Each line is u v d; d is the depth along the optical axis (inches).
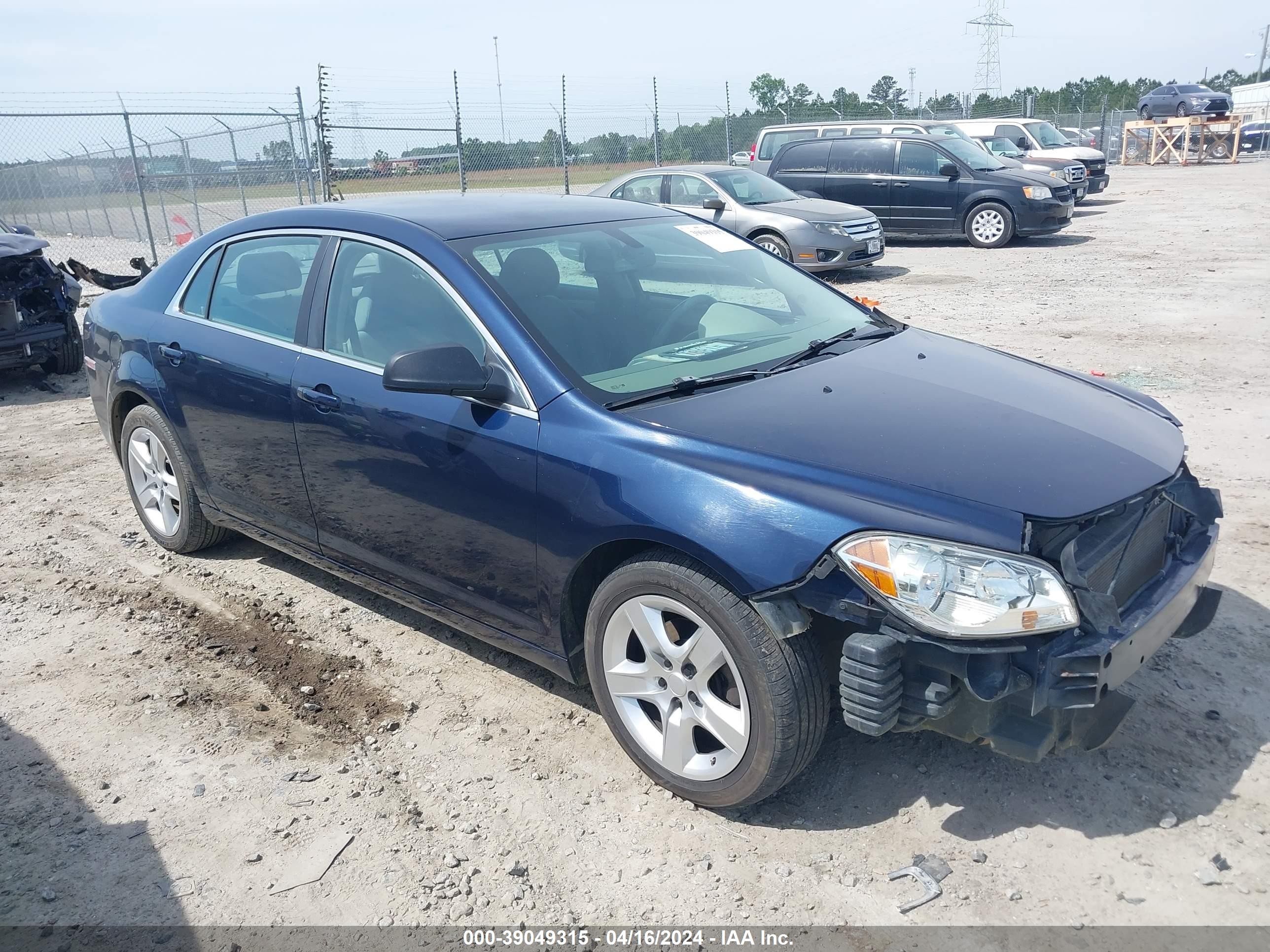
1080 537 103.9
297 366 148.9
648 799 118.4
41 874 108.8
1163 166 1385.3
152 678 148.6
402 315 138.3
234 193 735.7
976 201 621.0
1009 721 102.4
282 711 139.3
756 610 102.6
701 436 112.0
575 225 153.8
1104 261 536.4
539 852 110.1
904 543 97.3
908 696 100.5
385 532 142.6
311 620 165.9
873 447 110.0
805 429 113.4
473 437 125.5
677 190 553.3
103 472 247.3
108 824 116.5
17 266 324.8
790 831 111.7
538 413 121.0
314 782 123.4
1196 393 269.7
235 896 105.1
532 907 102.5
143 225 850.8
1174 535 120.7
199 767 126.8
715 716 109.9
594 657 121.2
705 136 1019.9
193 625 165.2
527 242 144.0
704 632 108.0
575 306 135.4
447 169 766.5
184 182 749.9
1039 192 605.0
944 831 110.3
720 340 141.3
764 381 128.3
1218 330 347.9
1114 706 116.1
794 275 169.6
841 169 663.1
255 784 123.3
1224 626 149.4
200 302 171.5
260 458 158.4
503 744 130.3
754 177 560.1
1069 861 104.9
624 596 114.9
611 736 131.3
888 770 120.5
